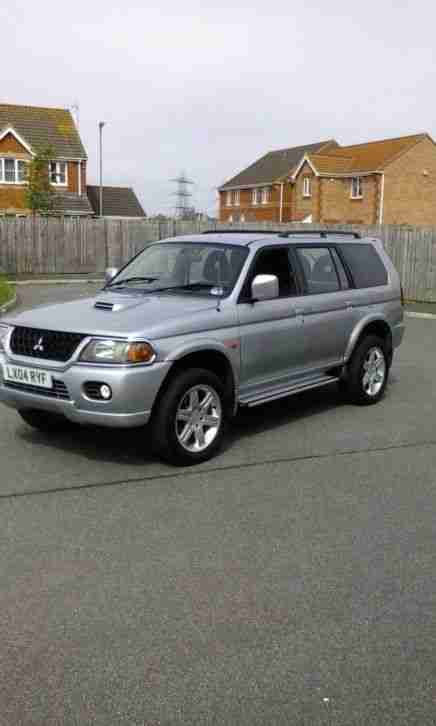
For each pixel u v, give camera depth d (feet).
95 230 97.86
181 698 9.59
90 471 18.53
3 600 12.05
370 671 10.21
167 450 18.48
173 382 18.39
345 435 22.33
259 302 21.30
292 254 23.34
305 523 15.44
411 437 22.20
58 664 10.30
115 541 14.39
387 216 151.53
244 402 20.89
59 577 12.87
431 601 12.22
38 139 139.54
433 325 51.13
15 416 23.97
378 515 15.97
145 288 21.99
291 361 22.71
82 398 17.71
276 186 192.34
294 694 9.69
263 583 12.75
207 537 14.65
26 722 9.13
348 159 163.12
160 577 12.92
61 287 77.30
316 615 11.69
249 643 10.86
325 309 23.85
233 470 18.83
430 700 9.60
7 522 15.24
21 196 136.77
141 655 10.53
